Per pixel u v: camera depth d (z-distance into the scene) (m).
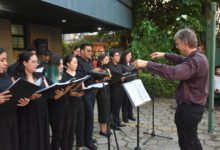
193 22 7.07
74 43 11.24
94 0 5.12
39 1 3.66
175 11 8.12
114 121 3.87
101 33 9.83
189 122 2.00
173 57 2.54
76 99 2.54
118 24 6.66
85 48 3.20
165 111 5.16
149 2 8.39
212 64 3.55
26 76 2.25
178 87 2.10
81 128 2.78
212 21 3.53
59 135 2.47
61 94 2.26
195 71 1.85
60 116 2.39
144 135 3.62
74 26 7.70
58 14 5.19
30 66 2.20
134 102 2.43
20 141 2.17
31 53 2.23
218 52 7.23
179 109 2.08
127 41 8.88
